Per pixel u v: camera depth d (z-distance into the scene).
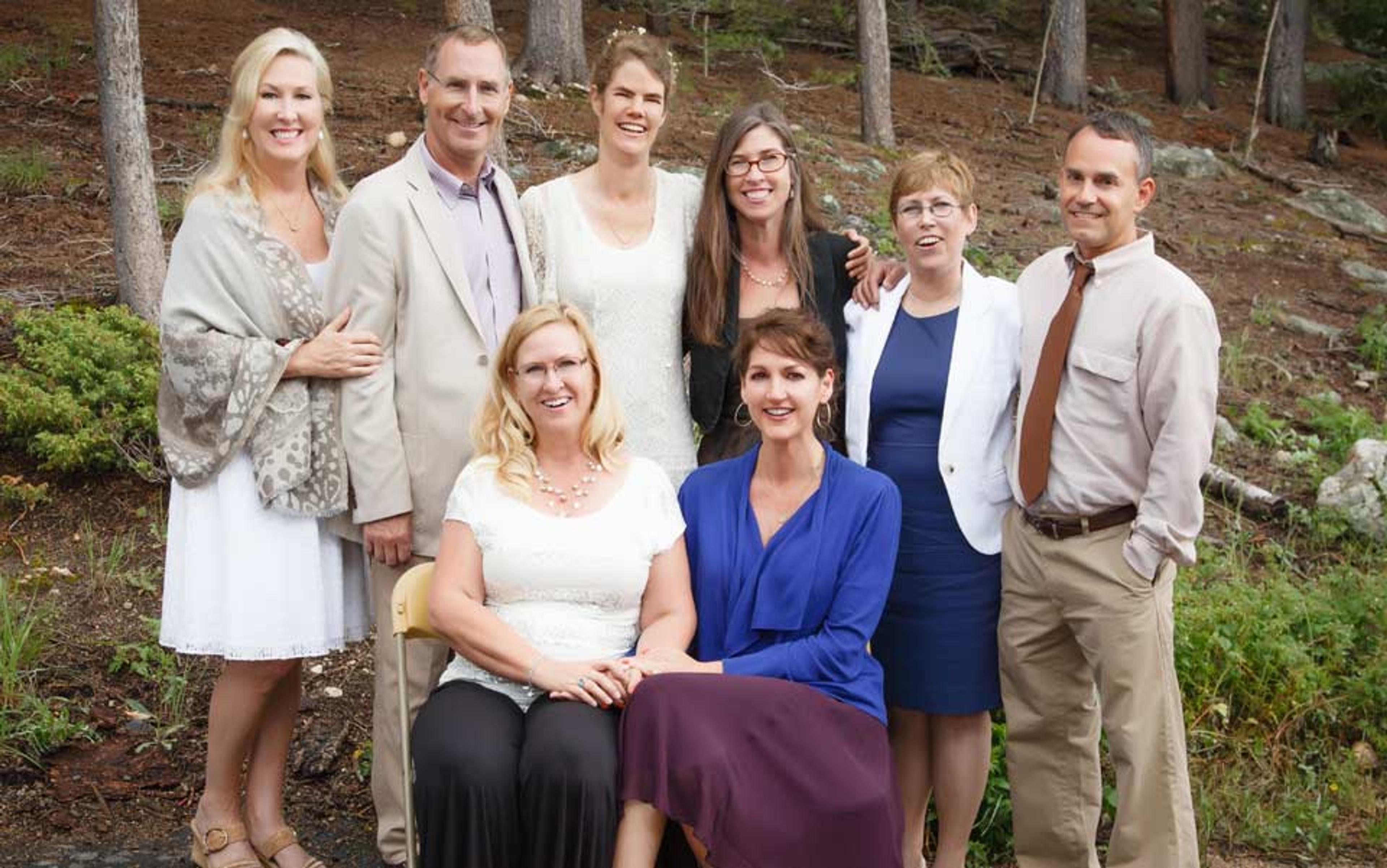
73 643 5.28
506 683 3.65
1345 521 7.07
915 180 3.95
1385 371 9.47
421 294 3.93
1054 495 3.84
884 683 4.09
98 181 9.35
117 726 4.90
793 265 4.16
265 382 3.82
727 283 4.16
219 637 3.88
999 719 4.83
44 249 8.13
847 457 4.14
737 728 3.43
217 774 4.06
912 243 3.97
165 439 3.93
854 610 3.73
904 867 4.02
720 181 4.12
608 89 4.11
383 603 4.10
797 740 3.48
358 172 9.96
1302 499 7.40
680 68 15.73
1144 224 12.53
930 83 17.36
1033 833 4.11
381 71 13.28
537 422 3.76
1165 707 3.79
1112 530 3.82
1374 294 11.20
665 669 3.58
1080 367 3.79
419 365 3.95
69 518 6.06
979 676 4.05
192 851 4.20
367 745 4.94
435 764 3.38
